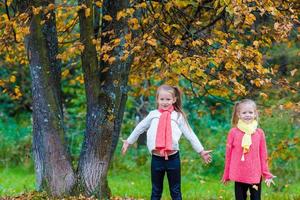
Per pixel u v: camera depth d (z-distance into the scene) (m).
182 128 7.54
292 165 14.98
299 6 9.43
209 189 13.48
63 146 8.66
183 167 15.76
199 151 7.54
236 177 7.41
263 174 7.47
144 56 9.26
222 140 16.47
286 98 12.21
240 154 7.43
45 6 8.31
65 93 19.47
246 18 7.59
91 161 8.59
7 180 13.73
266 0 7.82
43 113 8.57
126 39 7.90
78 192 8.58
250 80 9.07
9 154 16.58
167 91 7.54
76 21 9.92
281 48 13.41
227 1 7.46
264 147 7.50
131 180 14.80
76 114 18.16
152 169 7.56
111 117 8.51
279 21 8.22
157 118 7.54
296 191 13.76
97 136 8.55
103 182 8.70
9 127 18.72
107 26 8.62
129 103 16.89
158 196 7.51
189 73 8.42
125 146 7.68
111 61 7.75
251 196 7.51
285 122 14.95
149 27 8.82
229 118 17.53
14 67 19.33
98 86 8.55
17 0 8.49
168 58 7.93
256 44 8.02
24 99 20.95
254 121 7.54
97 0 8.70
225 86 9.79
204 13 10.00
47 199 8.38
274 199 10.56
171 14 9.65
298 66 12.37
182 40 9.23
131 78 10.45
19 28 7.95
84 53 8.48
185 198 10.54
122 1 8.55
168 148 7.34
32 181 13.77
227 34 8.79
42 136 8.60
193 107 17.30
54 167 8.57
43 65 8.51
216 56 7.95
